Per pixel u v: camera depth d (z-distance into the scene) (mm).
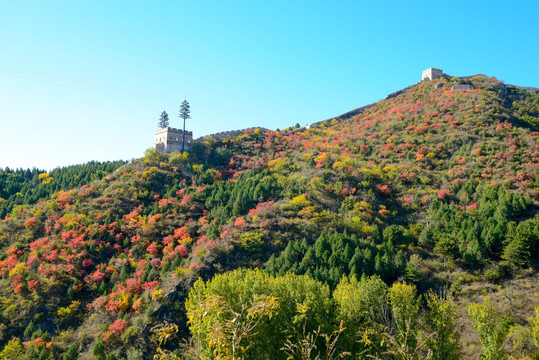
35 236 79562
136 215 86562
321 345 28734
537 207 74875
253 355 25703
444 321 32531
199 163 121250
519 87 184250
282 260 64812
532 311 49344
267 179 100562
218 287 30547
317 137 147750
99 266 70438
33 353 52594
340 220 78125
